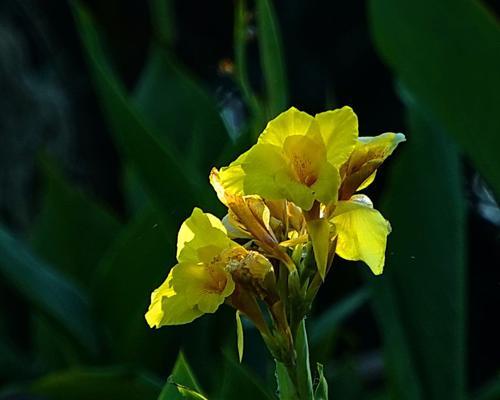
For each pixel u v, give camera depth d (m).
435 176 2.76
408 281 2.72
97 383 2.76
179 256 2.03
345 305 3.09
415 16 2.69
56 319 3.22
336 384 3.10
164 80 3.87
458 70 2.69
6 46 4.92
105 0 6.36
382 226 2.01
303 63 5.88
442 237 2.73
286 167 2.00
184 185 2.93
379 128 5.85
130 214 4.07
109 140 5.79
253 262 2.02
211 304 2.02
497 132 2.70
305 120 2.00
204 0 6.47
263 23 2.65
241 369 2.49
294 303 2.02
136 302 3.28
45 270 3.29
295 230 2.04
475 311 5.23
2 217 4.66
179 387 2.14
